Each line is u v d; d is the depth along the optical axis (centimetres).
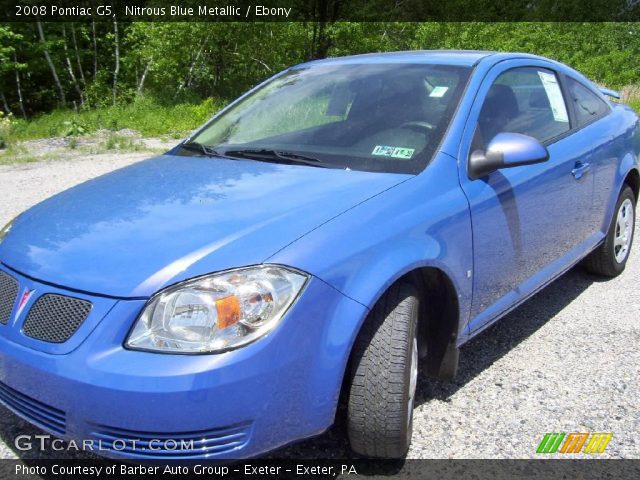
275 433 213
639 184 480
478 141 305
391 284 237
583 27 2822
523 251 331
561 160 361
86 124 1502
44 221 265
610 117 452
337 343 220
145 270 213
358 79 356
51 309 219
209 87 2383
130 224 243
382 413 236
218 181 281
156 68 2262
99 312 209
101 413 202
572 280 470
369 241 236
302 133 329
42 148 1202
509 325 392
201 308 204
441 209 267
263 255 215
